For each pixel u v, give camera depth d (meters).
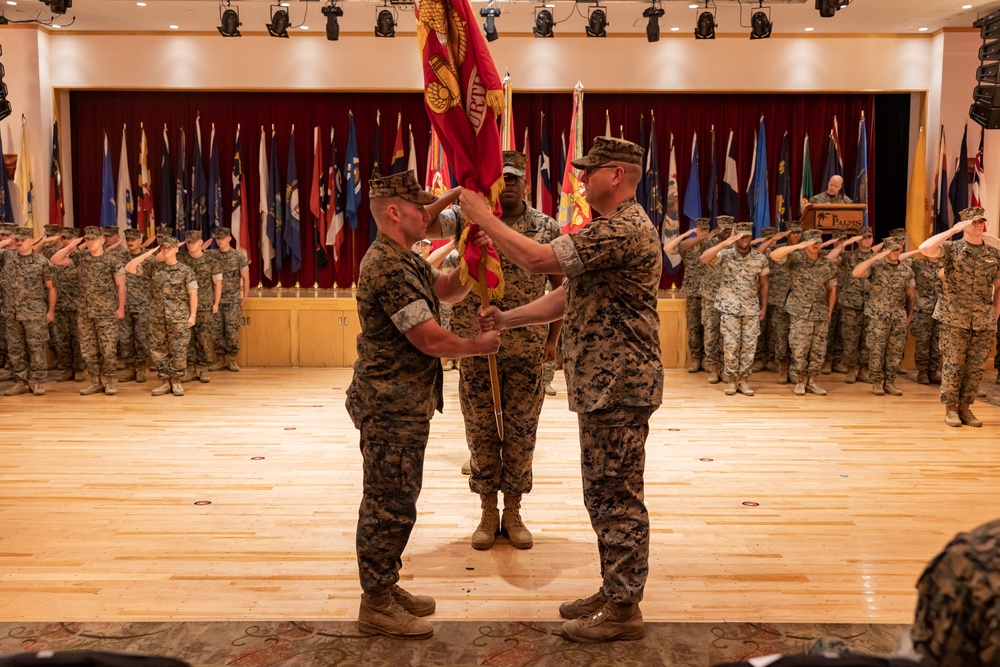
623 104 10.84
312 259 11.23
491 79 2.84
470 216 2.75
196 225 10.88
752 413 7.25
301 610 3.17
